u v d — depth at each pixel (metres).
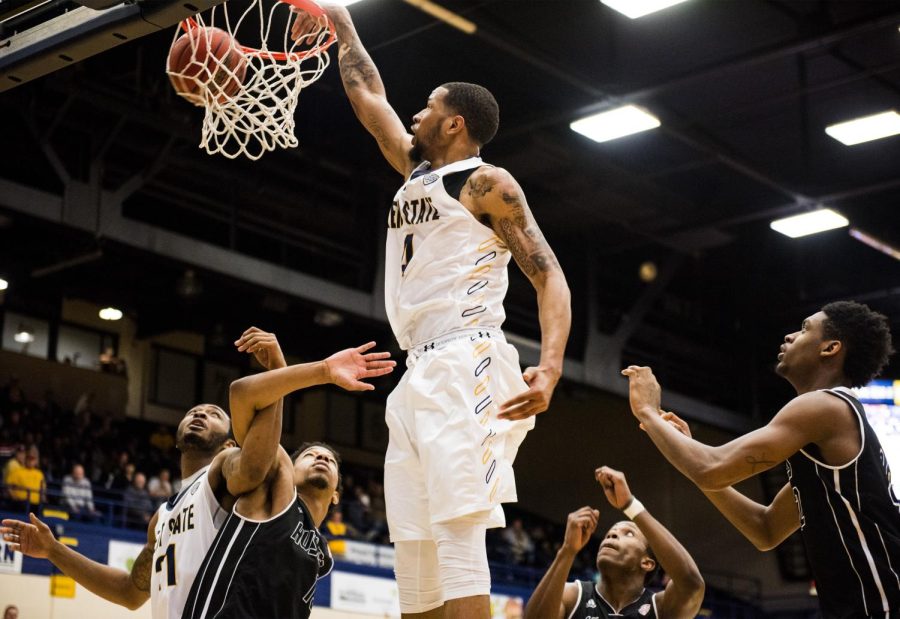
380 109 4.32
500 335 3.48
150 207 15.98
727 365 22.14
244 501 4.11
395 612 15.60
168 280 17.80
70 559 5.10
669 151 16.27
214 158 15.04
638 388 3.86
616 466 23.70
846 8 13.01
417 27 13.02
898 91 14.81
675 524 22.92
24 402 17.62
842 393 3.57
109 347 20.08
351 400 23.69
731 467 3.54
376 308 15.95
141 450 19.48
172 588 4.14
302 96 14.96
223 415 4.95
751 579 21.97
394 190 16.30
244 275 14.56
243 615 3.90
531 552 20.20
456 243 3.48
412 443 3.45
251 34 10.49
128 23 4.65
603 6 12.66
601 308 20.36
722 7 12.73
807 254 19.91
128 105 13.21
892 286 19.72
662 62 14.06
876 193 16.78
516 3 12.63
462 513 3.22
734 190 17.27
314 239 16.30
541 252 3.39
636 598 5.66
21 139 13.54
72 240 13.83
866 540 3.42
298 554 4.08
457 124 3.67
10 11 5.06
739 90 14.62
